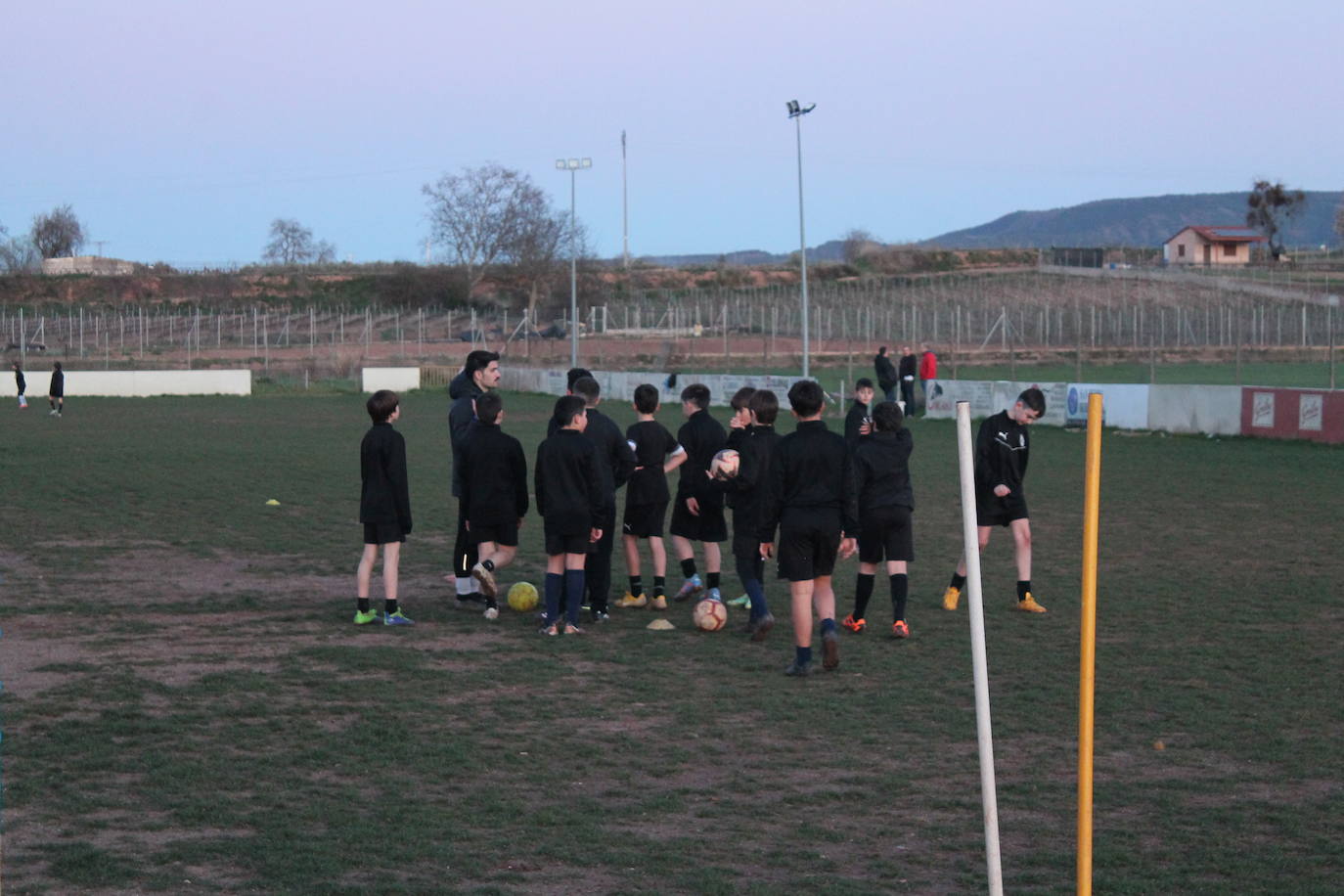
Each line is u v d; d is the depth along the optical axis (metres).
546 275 95.62
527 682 8.60
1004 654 9.27
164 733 7.28
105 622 10.48
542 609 11.26
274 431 31.69
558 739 7.24
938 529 15.59
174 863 5.31
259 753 6.91
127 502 18.30
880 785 6.45
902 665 9.02
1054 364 55.56
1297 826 5.84
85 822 5.81
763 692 8.33
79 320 73.31
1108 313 74.19
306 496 18.97
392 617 10.47
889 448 9.91
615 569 13.20
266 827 5.77
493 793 6.30
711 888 5.11
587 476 10.06
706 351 63.19
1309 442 24.56
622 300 93.00
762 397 9.69
